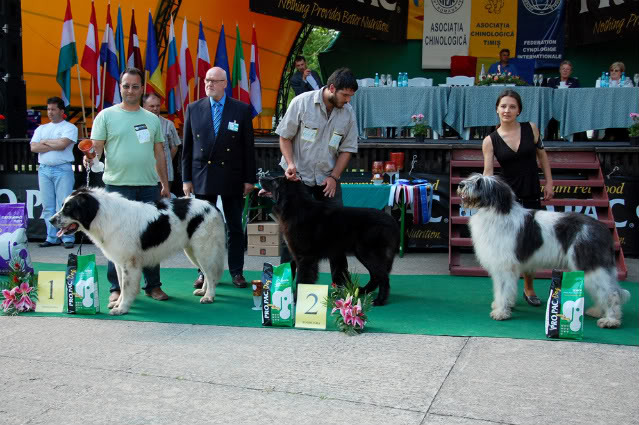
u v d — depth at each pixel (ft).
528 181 17.87
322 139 18.01
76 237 29.01
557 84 40.60
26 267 21.31
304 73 40.55
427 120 32.83
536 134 17.89
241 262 20.58
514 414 10.40
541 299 18.75
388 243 17.56
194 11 39.93
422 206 24.99
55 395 11.43
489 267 16.33
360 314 15.14
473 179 15.96
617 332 15.02
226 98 19.62
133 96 18.03
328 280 21.61
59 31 34.50
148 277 18.80
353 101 33.55
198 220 17.78
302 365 12.87
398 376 12.19
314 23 44.57
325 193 17.94
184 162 20.06
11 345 14.38
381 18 49.65
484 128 33.32
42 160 27.37
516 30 49.70
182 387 11.75
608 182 25.59
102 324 16.10
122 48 33.01
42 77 34.99
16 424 10.25
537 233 15.80
